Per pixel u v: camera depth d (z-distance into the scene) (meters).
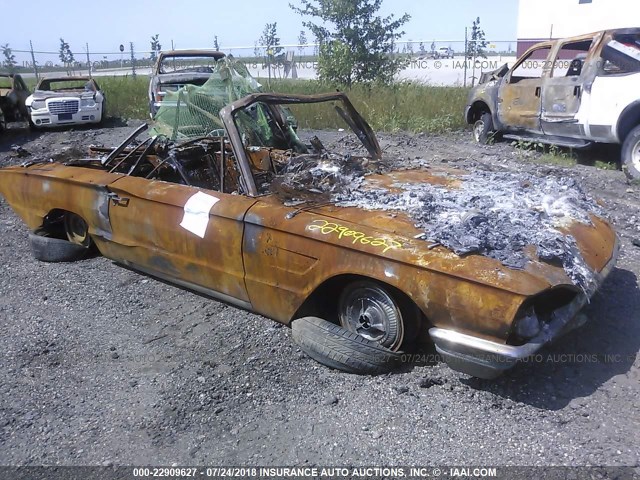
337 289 3.73
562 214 3.82
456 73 20.39
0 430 3.13
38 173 5.25
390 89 14.74
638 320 4.05
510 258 3.10
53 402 3.37
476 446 2.90
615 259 3.82
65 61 26.48
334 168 4.39
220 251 3.92
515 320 2.97
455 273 3.06
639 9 18.83
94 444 3.01
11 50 24.88
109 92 17.23
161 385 3.50
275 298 3.74
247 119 5.25
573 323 3.38
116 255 4.82
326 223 3.52
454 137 11.80
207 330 4.14
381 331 3.50
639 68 8.28
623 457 2.77
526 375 3.46
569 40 9.37
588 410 3.13
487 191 4.12
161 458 2.90
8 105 14.66
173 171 5.38
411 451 2.89
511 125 10.35
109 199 4.63
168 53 13.52
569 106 9.10
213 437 3.04
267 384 3.47
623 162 8.14
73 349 3.96
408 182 4.33
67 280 5.07
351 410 3.21
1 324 4.35
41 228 5.51
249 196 3.96
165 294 4.74
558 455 2.81
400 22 17.33
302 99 4.74
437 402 3.24
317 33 17.55
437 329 3.18
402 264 3.21
